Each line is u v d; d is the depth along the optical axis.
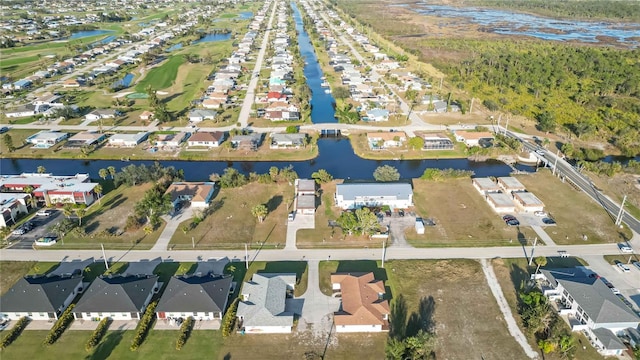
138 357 81.25
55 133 185.12
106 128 197.12
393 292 98.31
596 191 145.62
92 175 156.12
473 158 171.75
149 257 109.19
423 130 197.75
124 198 137.38
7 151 172.75
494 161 171.62
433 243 115.88
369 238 118.06
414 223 124.94
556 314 91.94
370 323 87.12
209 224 123.75
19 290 92.06
